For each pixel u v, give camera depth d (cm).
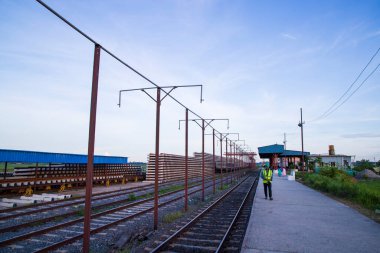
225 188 2572
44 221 1041
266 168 1578
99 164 2738
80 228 961
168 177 3497
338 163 6800
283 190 2103
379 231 842
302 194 1830
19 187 1792
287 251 657
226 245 776
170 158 3628
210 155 5706
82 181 2347
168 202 1577
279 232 826
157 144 998
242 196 1948
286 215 1088
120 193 1945
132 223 1051
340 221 980
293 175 3375
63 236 858
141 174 3569
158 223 1050
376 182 2903
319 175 2725
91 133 627
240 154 5184
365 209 1261
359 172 5041
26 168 2036
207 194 2075
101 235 877
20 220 1066
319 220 996
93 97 630
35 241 802
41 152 2022
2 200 1538
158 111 1020
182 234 882
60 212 1230
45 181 1988
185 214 1234
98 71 640
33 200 1541
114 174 2897
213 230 938
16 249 735
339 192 1708
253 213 1131
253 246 692
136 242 794
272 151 5153
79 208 1326
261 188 2280
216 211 1324
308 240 746
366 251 660
